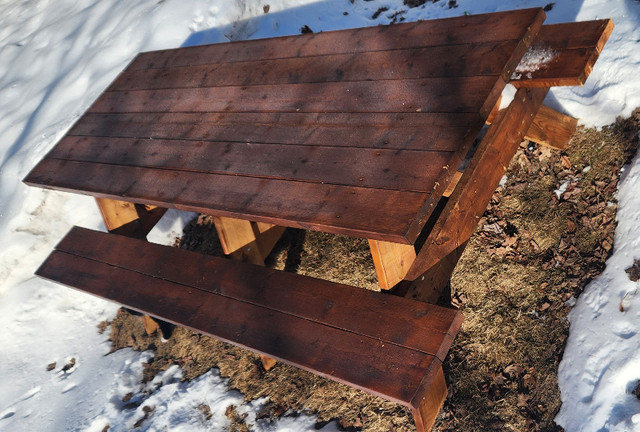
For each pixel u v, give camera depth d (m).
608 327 2.49
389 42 2.68
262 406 3.09
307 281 2.58
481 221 3.22
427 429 2.26
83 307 4.24
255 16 4.88
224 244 3.18
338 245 3.58
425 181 2.02
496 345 2.80
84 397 3.60
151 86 3.61
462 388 2.74
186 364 3.54
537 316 2.79
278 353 2.38
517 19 2.35
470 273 3.08
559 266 2.87
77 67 5.39
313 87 2.74
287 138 2.58
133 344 3.87
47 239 4.48
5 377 3.98
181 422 3.19
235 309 2.65
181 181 2.74
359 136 2.36
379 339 2.22
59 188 3.30
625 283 2.55
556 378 2.56
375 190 2.11
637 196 2.75
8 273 4.38
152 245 3.27
